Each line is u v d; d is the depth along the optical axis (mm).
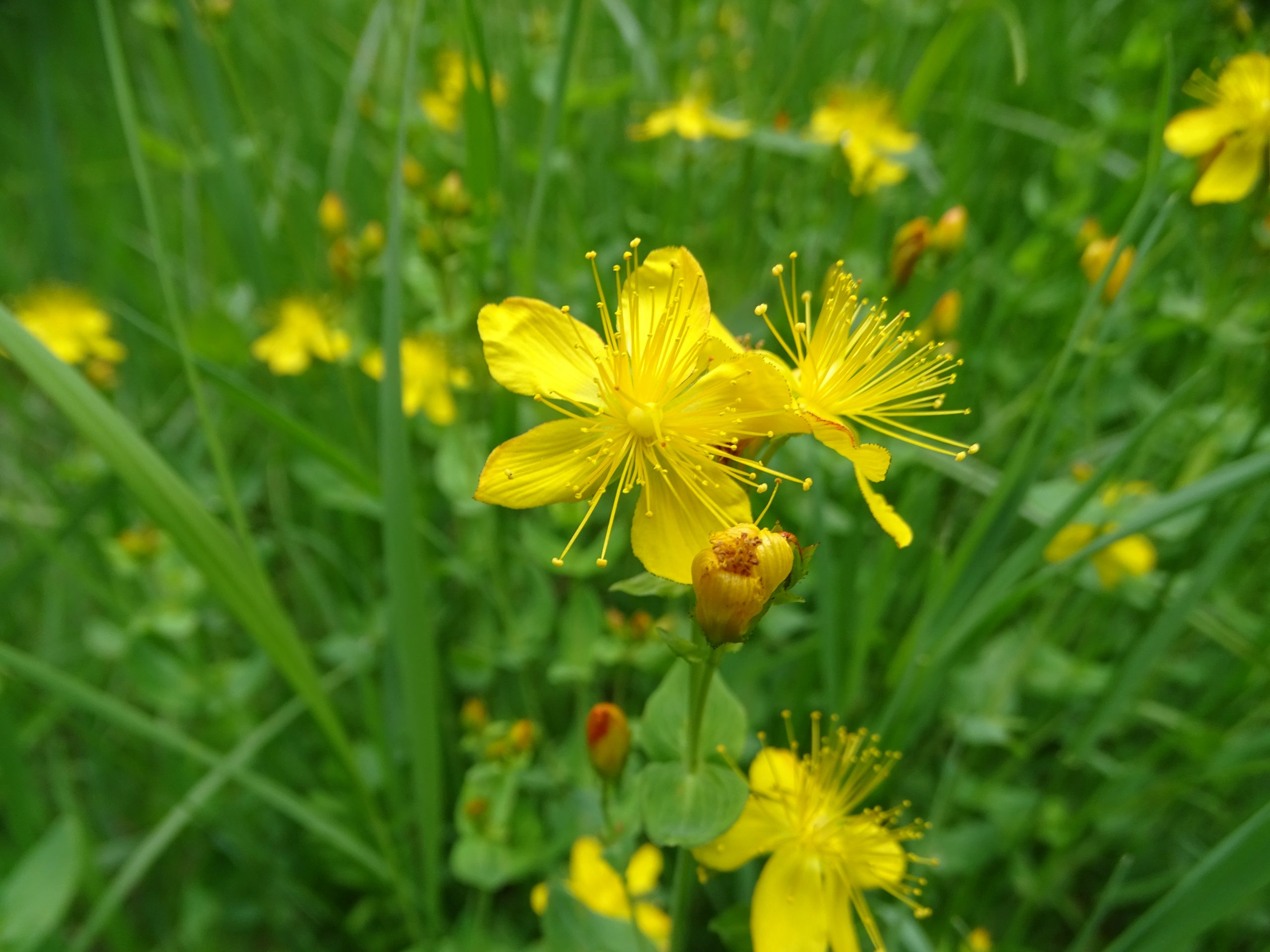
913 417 137
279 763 168
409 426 174
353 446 193
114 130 275
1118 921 161
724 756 83
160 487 82
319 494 162
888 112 175
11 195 291
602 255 180
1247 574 157
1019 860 147
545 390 81
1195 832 159
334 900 167
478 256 140
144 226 266
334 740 106
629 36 185
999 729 139
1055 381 104
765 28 232
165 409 186
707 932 146
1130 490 145
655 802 82
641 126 187
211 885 166
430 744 102
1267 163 131
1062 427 104
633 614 171
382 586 188
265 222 215
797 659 155
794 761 98
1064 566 101
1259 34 164
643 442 81
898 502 162
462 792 158
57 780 162
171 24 177
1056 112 230
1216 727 145
